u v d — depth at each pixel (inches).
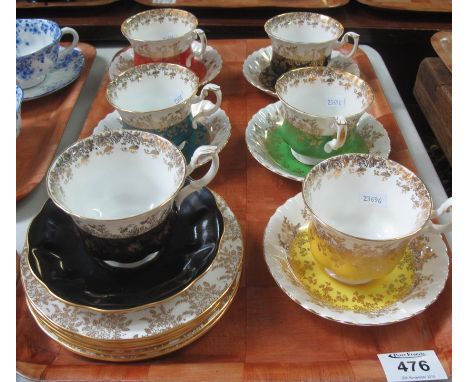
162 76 29.6
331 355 19.0
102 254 19.3
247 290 21.7
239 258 21.0
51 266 19.3
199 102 31.8
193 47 40.0
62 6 49.9
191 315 18.6
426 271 21.4
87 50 41.6
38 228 20.8
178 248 21.1
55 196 18.8
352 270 19.9
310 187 21.0
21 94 30.2
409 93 62.2
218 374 17.7
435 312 20.5
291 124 27.3
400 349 19.2
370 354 19.1
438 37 42.3
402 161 28.8
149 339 18.0
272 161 28.7
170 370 17.9
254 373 17.7
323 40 37.9
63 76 37.4
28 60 33.7
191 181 21.2
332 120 25.4
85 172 21.2
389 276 21.9
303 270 22.1
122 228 18.4
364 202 22.8
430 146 56.9
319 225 19.9
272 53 36.6
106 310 17.3
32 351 19.1
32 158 29.6
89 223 18.2
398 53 57.2
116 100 28.3
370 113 33.3
